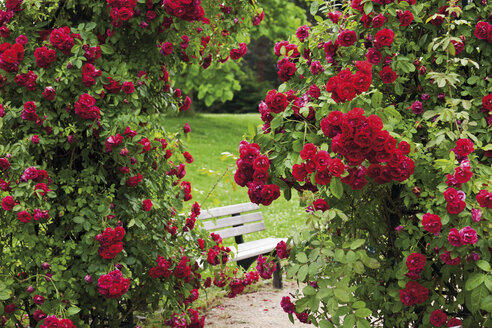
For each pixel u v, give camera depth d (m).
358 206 2.98
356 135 2.22
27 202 2.90
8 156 2.87
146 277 3.28
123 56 3.13
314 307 2.37
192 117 19.48
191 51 3.54
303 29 3.00
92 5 2.98
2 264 2.92
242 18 3.87
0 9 3.01
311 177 2.37
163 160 3.41
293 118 2.73
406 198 2.66
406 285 2.65
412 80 2.95
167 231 3.37
